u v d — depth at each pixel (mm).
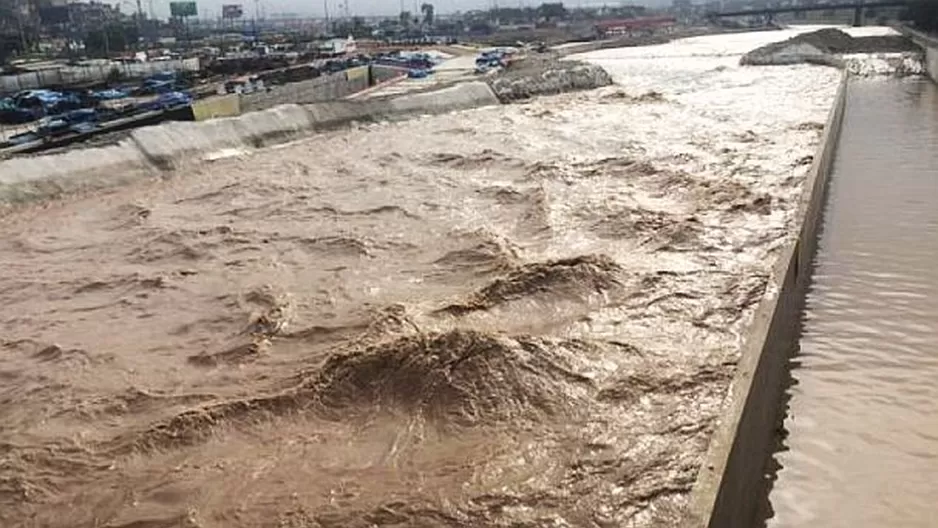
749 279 12188
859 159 25484
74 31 122062
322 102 31438
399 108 33875
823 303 13703
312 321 11453
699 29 153500
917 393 10555
